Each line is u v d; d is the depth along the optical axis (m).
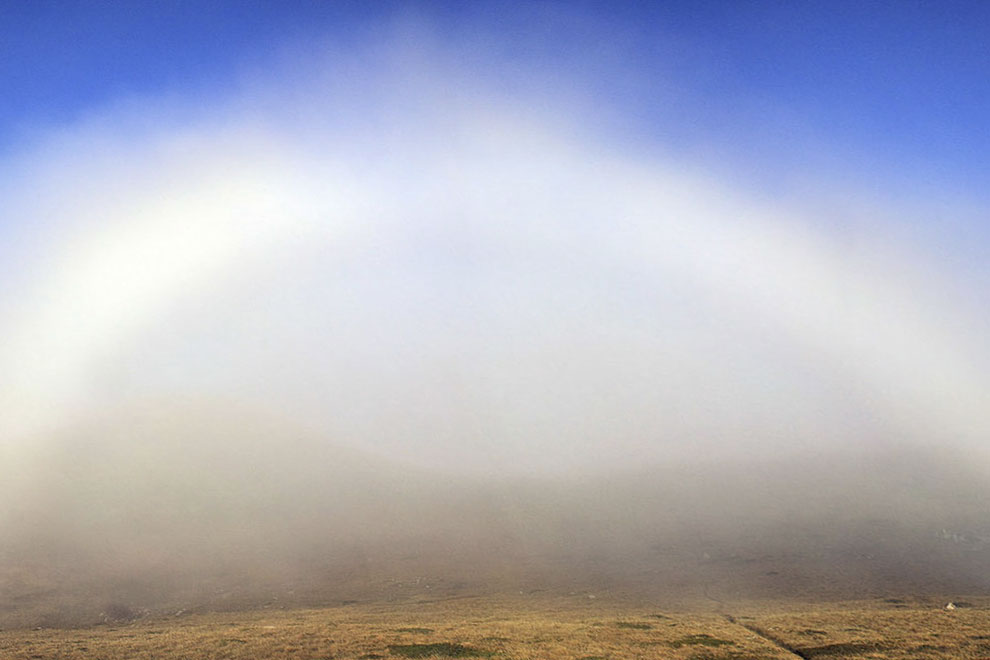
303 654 38.88
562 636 43.34
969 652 36.81
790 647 39.81
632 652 38.59
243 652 39.47
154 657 38.53
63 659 38.38
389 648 40.09
